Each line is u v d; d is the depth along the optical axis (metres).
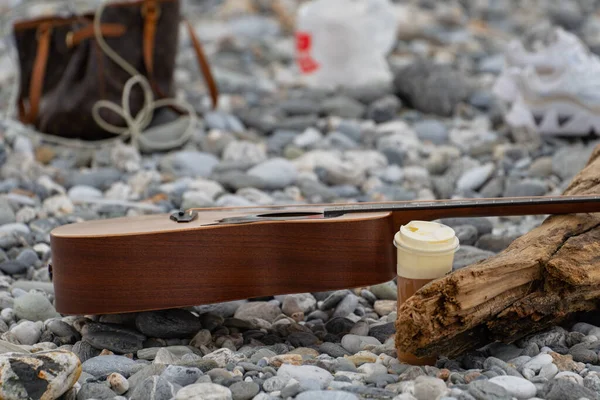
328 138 7.00
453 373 3.08
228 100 8.15
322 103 7.91
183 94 8.27
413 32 10.71
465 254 4.39
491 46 10.72
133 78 6.62
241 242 3.42
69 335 3.71
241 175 5.97
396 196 5.81
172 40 6.74
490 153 6.64
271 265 3.46
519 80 6.74
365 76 8.34
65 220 5.21
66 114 6.62
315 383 3.03
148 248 3.38
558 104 6.62
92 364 3.31
